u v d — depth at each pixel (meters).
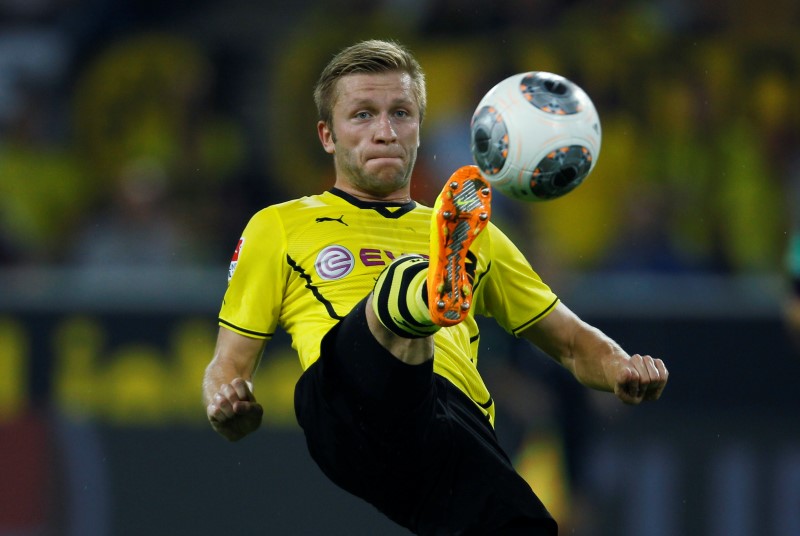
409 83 15.36
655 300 29.84
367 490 14.16
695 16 42.31
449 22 42.78
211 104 42.62
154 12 45.84
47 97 42.81
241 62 44.19
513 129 13.98
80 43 44.38
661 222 37.34
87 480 29.38
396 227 15.38
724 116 40.59
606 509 28.95
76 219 39.16
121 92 42.66
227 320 15.30
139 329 29.75
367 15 44.12
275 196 41.41
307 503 29.53
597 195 38.62
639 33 41.38
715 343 29.62
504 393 28.83
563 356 16.08
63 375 29.56
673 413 29.38
